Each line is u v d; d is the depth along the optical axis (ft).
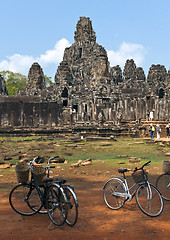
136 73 284.41
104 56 270.46
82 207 21.34
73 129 124.88
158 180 26.08
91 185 31.22
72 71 330.34
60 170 42.37
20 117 163.53
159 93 225.56
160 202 20.36
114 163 48.93
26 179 19.42
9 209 20.86
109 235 15.15
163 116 187.01
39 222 17.61
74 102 225.15
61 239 14.58
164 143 79.41
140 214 19.25
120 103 174.81
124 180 20.93
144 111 162.71
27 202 19.36
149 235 15.08
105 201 21.75
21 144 91.04
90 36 355.15
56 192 17.54
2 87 249.75
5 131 124.88
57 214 18.16
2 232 15.66
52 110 164.55
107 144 82.94
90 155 61.31
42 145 78.07
